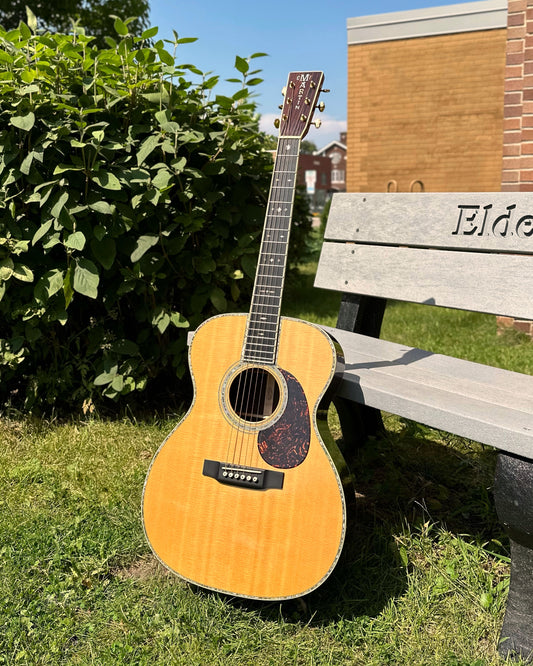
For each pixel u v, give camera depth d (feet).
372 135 34.78
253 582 6.03
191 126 10.60
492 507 8.28
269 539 6.00
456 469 9.59
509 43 17.21
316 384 6.22
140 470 9.32
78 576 6.96
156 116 9.93
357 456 9.86
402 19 32.55
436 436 10.67
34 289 10.07
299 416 6.15
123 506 8.37
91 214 10.14
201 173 10.27
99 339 10.92
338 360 6.37
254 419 6.68
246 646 5.98
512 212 7.95
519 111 17.42
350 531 6.78
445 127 32.96
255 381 6.64
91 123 9.99
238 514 6.13
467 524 8.11
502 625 5.88
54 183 9.46
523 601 5.65
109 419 11.03
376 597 6.63
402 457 9.69
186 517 6.34
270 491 6.05
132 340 11.59
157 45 9.86
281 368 6.40
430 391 6.37
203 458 6.37
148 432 10.64
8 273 9.78
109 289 10.65
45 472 9.23
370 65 34.12
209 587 6.18
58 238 9.67
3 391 11.71
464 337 17.48
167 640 6.09
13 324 10.89
